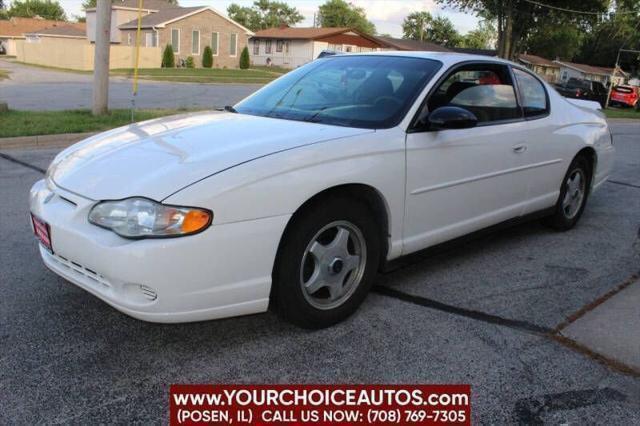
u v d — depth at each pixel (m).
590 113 5.40
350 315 3.41
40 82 25.78
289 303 3.02
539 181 4.64
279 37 53.34
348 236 3.25
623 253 4.71
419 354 3.03
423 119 3.56
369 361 2.96
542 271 4.26
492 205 4.19
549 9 35.00
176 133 3.32
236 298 2.81
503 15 35.53
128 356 2.94
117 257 2.62
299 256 2.99
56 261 3.07
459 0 37.00
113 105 16.33
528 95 4.55
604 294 3.85
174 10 45.88
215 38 45.38
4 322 3.24
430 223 3.70
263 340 3.13
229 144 3.02
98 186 2.84
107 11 11.26
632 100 33.19
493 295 3.79
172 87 25.05
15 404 2.53
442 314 3.49
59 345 3.02
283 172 2.85
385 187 3.30
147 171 2.81
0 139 8.71
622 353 3.07
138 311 2.67
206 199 2.64
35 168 7.23
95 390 2.65
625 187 7.42
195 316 2.74
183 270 2.63
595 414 2.57
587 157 5.28
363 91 3.76
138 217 2.62
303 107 3.79
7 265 4.03
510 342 3.17
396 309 3.54
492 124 4.09
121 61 39.59
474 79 4.08
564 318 3.48
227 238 2.70
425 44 58.75
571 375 2.86
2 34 66.06
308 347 3.07
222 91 23.72
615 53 59.72
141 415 2.50
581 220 5.71
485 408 2.60
